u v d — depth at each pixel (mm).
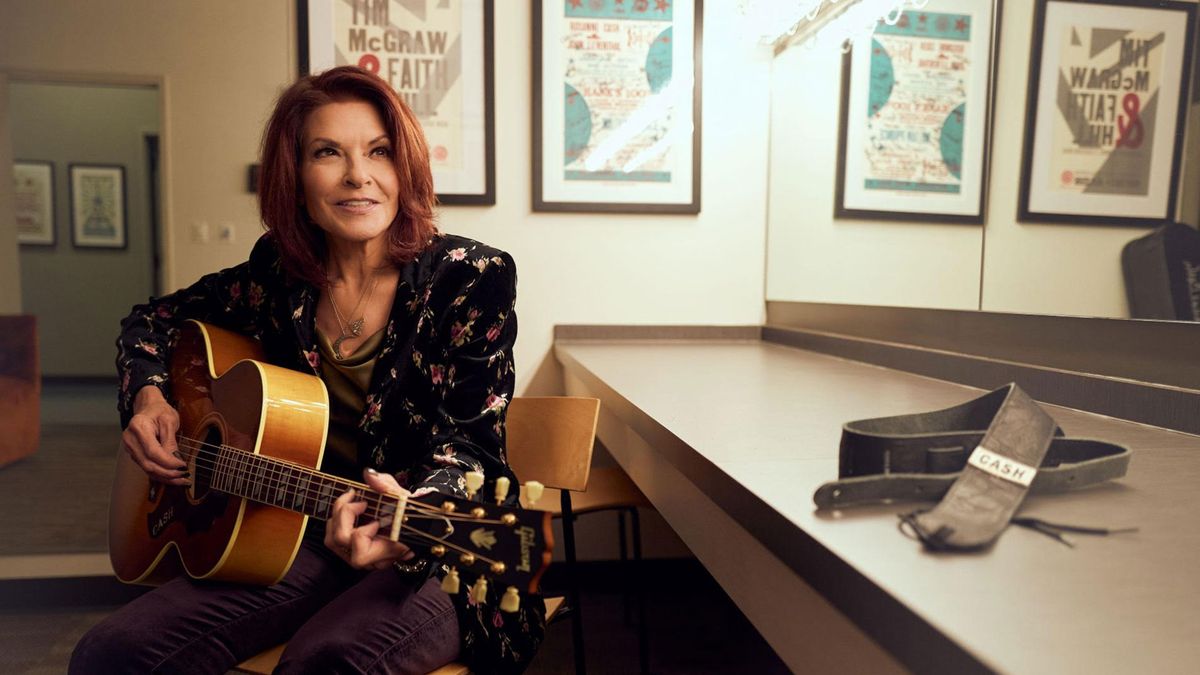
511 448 1670
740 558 1023
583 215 2824
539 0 2719
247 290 1432
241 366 1245
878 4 2072
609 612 2641
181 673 1089
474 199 2750
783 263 2756
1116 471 801
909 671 512
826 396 1492
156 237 7297
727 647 2363
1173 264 1176
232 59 2658
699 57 2805
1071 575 563
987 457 735
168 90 2646
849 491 737
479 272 1250
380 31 2676
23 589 2623
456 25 2703
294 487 1093
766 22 2674
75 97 7074
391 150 1246
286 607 1190
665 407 1355
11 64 2596
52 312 7148
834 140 2336
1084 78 1354
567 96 2762
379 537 934
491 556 855
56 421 5461
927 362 1799
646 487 1633
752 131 2879
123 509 1405
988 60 1644
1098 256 1336
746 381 1715
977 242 1681
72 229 7141
